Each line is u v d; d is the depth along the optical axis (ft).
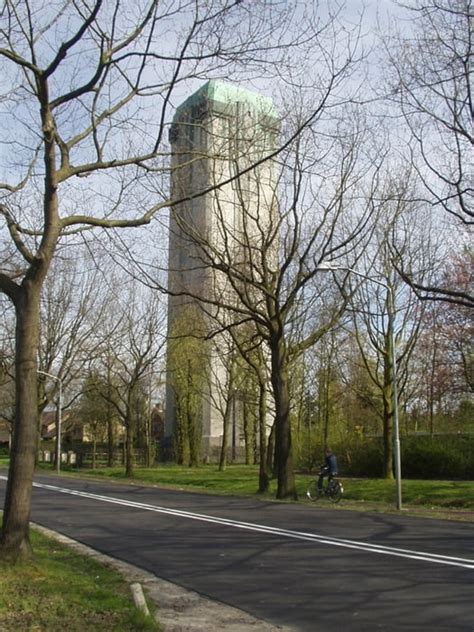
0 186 38.91
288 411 83.25
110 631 22.52
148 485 110.42
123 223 38.14
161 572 34.73
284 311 81.87
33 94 36.99
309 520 56.85
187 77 38.14
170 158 58.18
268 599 28.66
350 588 30.37
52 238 34.65
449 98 60.80
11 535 33.37
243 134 58.80
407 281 68.13
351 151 82.58
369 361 133.39
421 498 80.33
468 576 32.58
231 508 68.54
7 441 302.04
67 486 105.81
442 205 63.21
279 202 81.25
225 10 36.19
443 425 130.31
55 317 161.79
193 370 159.63
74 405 215.92
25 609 25.17
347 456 132.26
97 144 38.04
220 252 82.99
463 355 104.37
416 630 23.86
